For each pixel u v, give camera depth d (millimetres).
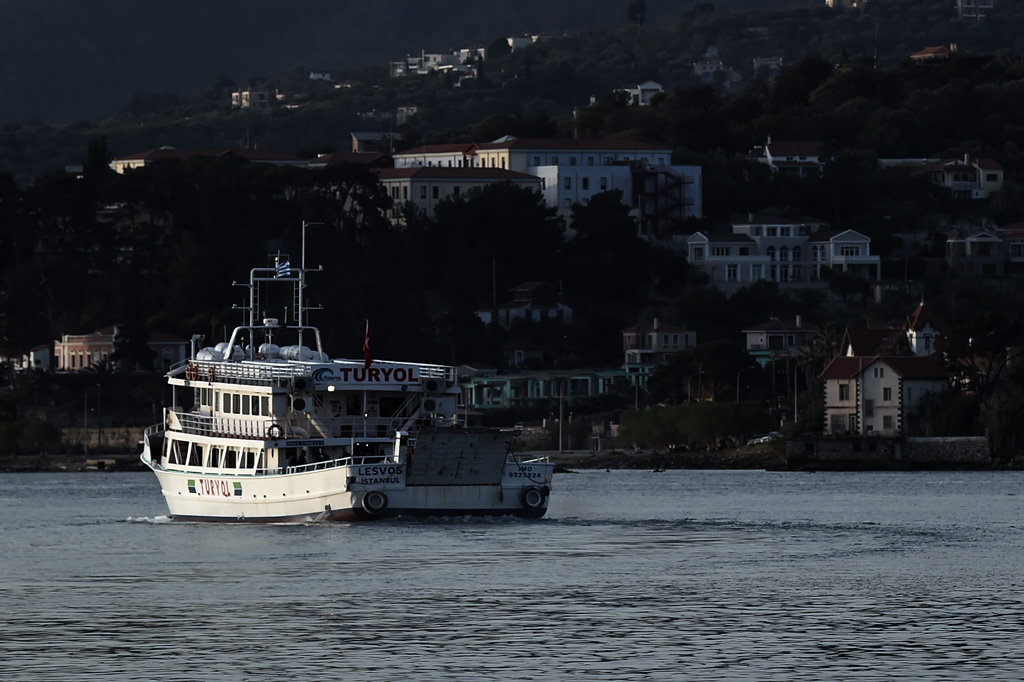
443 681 159625
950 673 162250
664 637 179875
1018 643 176500
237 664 167375
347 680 160375
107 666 166750
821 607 198500
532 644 176375
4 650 174500
